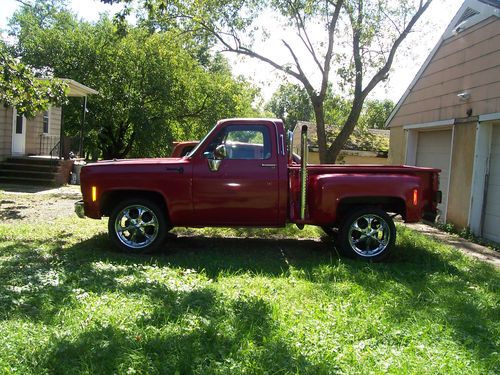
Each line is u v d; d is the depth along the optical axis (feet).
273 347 11.79
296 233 29.01
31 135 63.26
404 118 47.47
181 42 55.98
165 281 17.37
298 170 23.26
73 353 11.14
